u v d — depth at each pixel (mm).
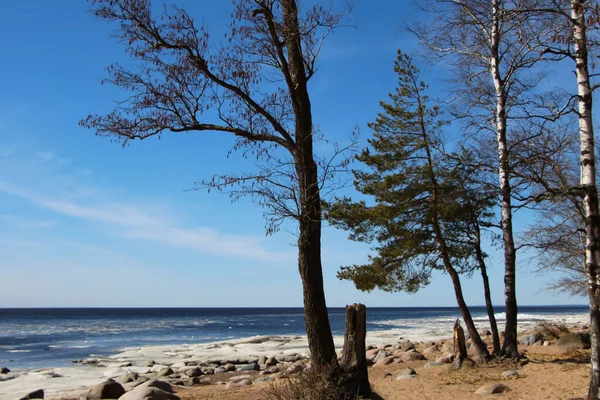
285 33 10859
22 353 35844
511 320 15594
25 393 18094
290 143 11094
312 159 11008
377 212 17109
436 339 38719
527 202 11570
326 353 10570
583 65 9734
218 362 26750
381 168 17734
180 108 11016
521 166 11719
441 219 17047
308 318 10688
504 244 15734
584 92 9664
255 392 14164
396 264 17625
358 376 10578
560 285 19953
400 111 17484
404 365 18938
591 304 9273
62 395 17281
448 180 16812
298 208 10531
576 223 15742
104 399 15422
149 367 25734
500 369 14648
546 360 15133
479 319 77188
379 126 18078
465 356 15805
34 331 65312
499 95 14875
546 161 10531
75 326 79812
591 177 9508
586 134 9609
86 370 24672
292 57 11266
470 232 17562
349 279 17844
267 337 44750
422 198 17438
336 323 82312
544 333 22312
